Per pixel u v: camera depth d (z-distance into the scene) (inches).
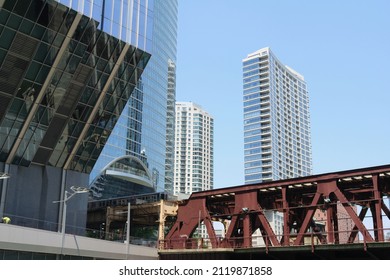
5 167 2053.4
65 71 2028.8
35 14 1793.8
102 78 2181.3
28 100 1990.7
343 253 1708.9
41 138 2123.5
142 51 2233.0
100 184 5615.2
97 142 2347.4
